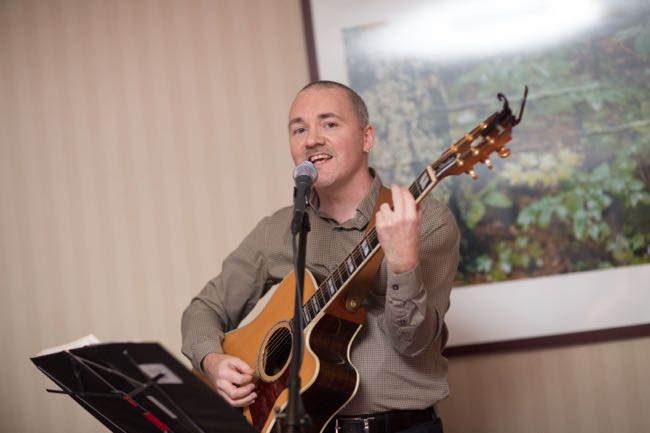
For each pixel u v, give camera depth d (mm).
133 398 1681
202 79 3045
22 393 3020
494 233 2672
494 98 2711
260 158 2980
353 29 2820
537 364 2652
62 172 3098
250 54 3020
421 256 1817
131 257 3023
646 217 2594
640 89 2629
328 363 1729
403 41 2787
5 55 3166
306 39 2846
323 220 2027
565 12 2693
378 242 1669
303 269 1585
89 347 1536
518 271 2648
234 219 2975
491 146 1523
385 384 1842
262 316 1997
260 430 1780
